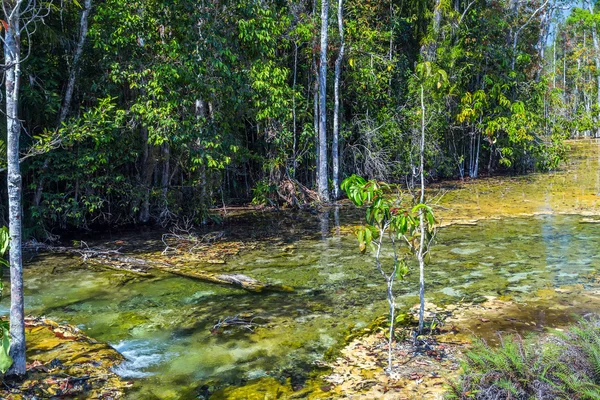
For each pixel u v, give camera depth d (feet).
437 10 65.16
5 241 13.57
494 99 71.61
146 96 36.86
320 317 19.97
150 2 35.53
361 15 61.77
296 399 13.87
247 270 27.17
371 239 16.24
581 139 162.30
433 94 57.67
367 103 62.03
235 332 18.74
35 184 35.65
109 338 18.53
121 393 14.49
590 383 11.58
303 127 54.75
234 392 14.40
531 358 13.14
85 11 37.11
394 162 61.77
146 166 41.91
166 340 18.21
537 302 20.61
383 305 21.06
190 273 26.50
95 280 25.96
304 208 50.31
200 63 35.45
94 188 41.27
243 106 41.98
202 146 38.24
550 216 39.91
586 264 26.09
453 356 15.97
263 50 39.37
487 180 67.51
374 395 13.83
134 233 38.93
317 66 58.29
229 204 53.57
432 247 30.73
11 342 15.16
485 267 26.13
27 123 37.40
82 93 40.06
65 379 15.24
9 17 15.15
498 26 73.61
